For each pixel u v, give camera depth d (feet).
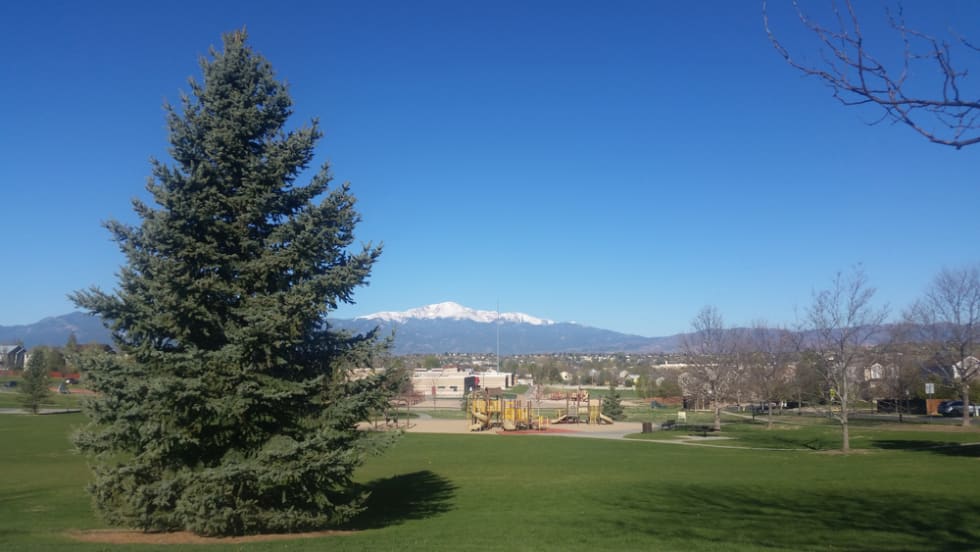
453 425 250.16
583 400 314.96
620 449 153.07
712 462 121.08
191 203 55.01
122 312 51.80
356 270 57.31
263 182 58.03
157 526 55.52
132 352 53.42
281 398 54.80
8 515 68.28
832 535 53.26
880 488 80.18
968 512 63.16
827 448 143.84
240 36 59.31
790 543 50.11
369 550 47.03
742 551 46.78
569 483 93.66
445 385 488.02
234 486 52.75
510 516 66.74
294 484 54.44
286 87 61.11
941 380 242.17
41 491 88.43
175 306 52.49
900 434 170.60
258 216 57.36
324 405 57.82
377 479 102.37
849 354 138.41
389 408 62.80
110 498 54.39
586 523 61.16
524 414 253.85
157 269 52.03
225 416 52.34
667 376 416.05
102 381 51.75
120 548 46.80
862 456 122.52
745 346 235.40
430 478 102.73
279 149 58.95
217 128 56.95
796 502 71.97
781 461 118.73
